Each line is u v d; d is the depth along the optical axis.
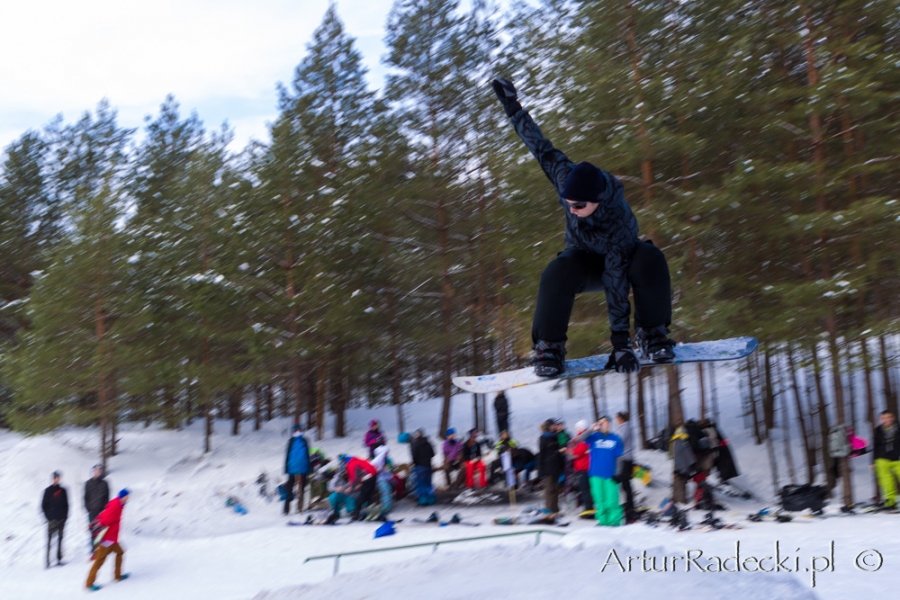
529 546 6.59
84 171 28.47
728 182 12.42
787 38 13.40
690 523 10.58
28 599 9.80
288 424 24.14
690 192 12.78
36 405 18.94
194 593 9.12
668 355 3.44
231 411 27.84
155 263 19.58
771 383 19.20
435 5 21.09
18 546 13.16
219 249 20.67
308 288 18.69
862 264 12.49
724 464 13.16
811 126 13.27
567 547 6.17
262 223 19.02
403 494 14.59
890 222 11.76
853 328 12.37
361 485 13.12
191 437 21.08
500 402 19.11
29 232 26.53
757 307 13.52
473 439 15.21
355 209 19.72
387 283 21.25
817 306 12.25
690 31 14.38
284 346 18.62
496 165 17.91
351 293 19.48
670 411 14.55
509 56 20.47
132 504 15.48
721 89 12.91
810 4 13.23
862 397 20.89
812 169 12.27
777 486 14.92
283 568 10.10
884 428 11.08
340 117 23.97
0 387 24.50
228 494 15.78
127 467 18.39
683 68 13.70
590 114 13.82
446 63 21.12
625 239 3.22
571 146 13.64
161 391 20.45
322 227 19.05
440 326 20.84
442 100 21.27
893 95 11.85
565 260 3.41
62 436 21.77
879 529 8.66
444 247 20.81
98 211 18.44
